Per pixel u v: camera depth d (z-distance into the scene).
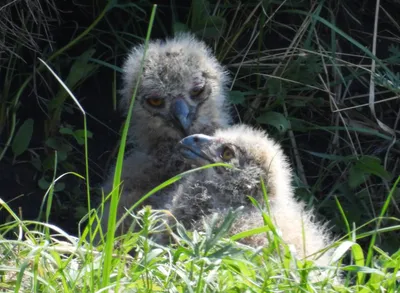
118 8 14.12
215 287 7.11
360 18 14.48
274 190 10.33
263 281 7.10
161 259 7.38
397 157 13.48
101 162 13.70
